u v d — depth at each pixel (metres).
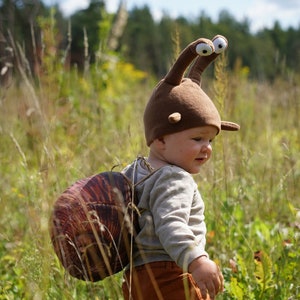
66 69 6.89
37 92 5.71
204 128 2.95
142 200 2.87
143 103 7.90
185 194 2.80
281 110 7.34
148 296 2.84
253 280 3.72
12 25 5.86
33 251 3.62
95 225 2.83
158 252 2.83
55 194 3.86
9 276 4.07
